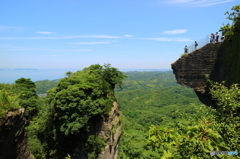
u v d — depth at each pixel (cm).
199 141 477
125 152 3969
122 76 2691
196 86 1647
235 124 703
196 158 507
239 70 1257
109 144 2238
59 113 2231
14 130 734
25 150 835
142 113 9594
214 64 1571
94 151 2194
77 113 2066
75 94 2048
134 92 16988
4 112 680
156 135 533
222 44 1523
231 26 1412
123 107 11581
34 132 2330
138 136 5028
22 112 802
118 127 2608
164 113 9312
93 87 2197
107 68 2669
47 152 2289
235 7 1298
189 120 749
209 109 843
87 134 2252
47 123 2362
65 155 2389
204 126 513
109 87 2548
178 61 1720
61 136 2366
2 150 662
